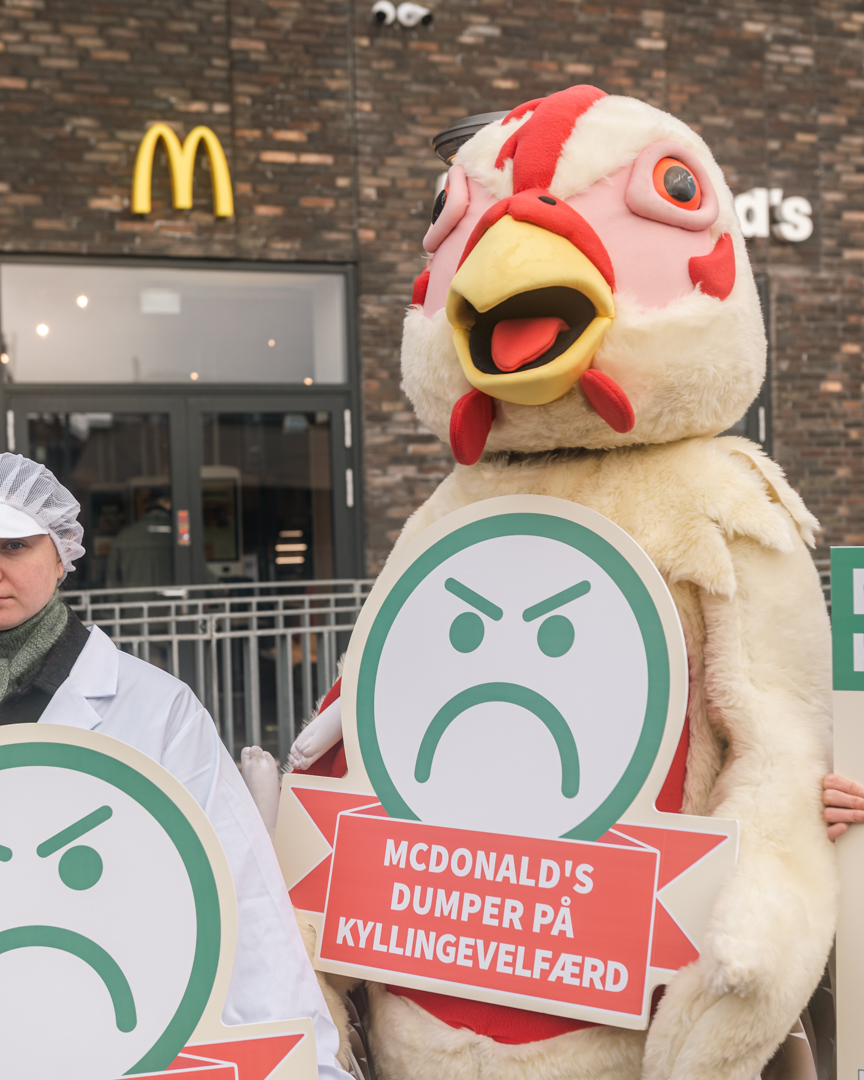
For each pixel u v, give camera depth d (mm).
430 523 2045
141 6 7086
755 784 1686
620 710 1685
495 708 1777
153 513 7262
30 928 1498
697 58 8016
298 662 6477
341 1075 1633
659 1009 1603
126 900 1518
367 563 7523
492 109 7652
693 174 1823
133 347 7219
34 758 1528
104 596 7102
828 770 1727
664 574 1766
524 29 7703
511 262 1609
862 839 1685
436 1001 1804
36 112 6957
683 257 1756
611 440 1812
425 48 7559
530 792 1731
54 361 7102
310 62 7391
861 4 8312
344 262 7516
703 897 1603
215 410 7344
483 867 1747
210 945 1517
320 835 1886
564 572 1757
